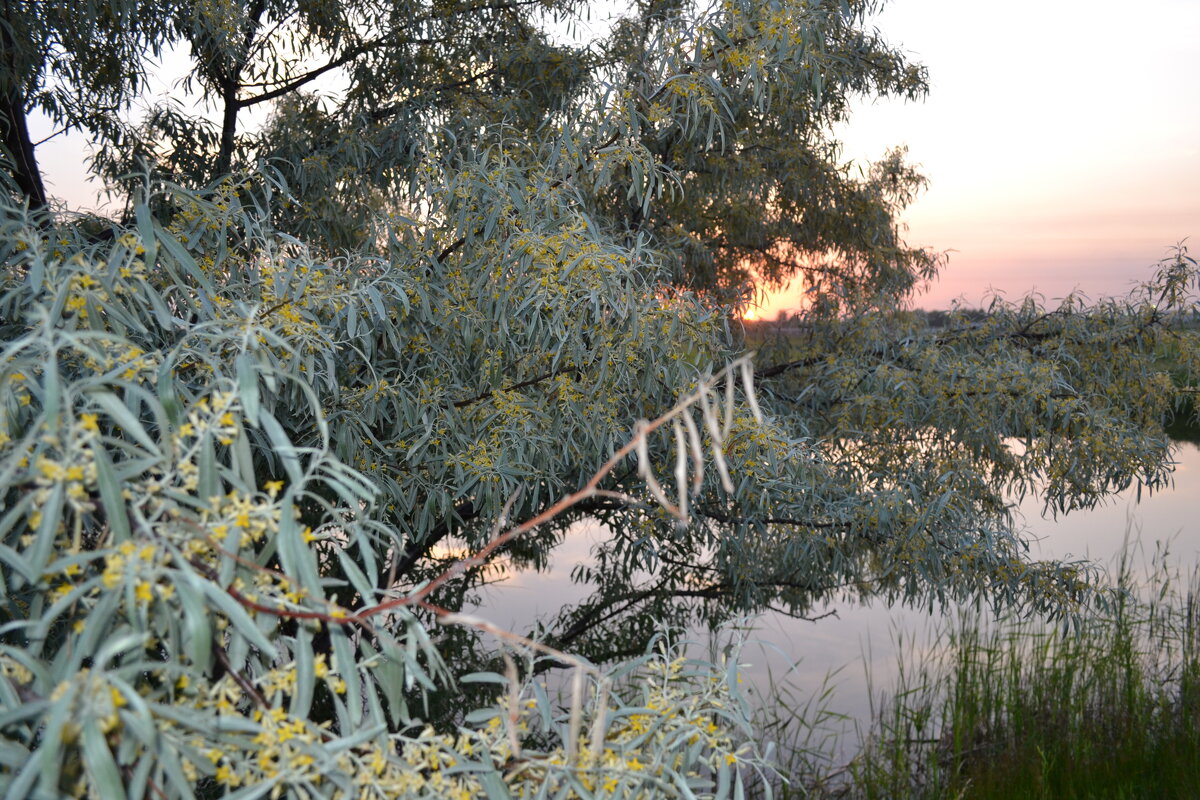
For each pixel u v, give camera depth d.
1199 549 7.04
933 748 4.16
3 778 0.93
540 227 2.96
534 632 1.44
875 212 7.09
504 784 1.20
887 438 5.43
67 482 0.98
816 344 6.73
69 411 1.00
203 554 1.06
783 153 6.59
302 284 2.07
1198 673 4.71
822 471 4.62
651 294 3.15
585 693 1.47
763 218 7.26
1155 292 5.47
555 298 2.83
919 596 5.02
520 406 3.18
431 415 3.10
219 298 2.06
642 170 3.24
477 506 3.36
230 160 5.02
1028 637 5.02
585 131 3.32
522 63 5.42
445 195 3.04
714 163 6.03
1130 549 6.95
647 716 1.37
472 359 3.43
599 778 1.21
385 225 3.12
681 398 3.38
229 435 1.11
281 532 1.05
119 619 1.05
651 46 3.65
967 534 4.87
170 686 0.99
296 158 4.78
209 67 4.94
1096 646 4.93
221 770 0.99
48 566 0.96
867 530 4.82
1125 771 3.96
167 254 1.81
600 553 6.21
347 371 3.02
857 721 4.41
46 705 0.88
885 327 6.12
